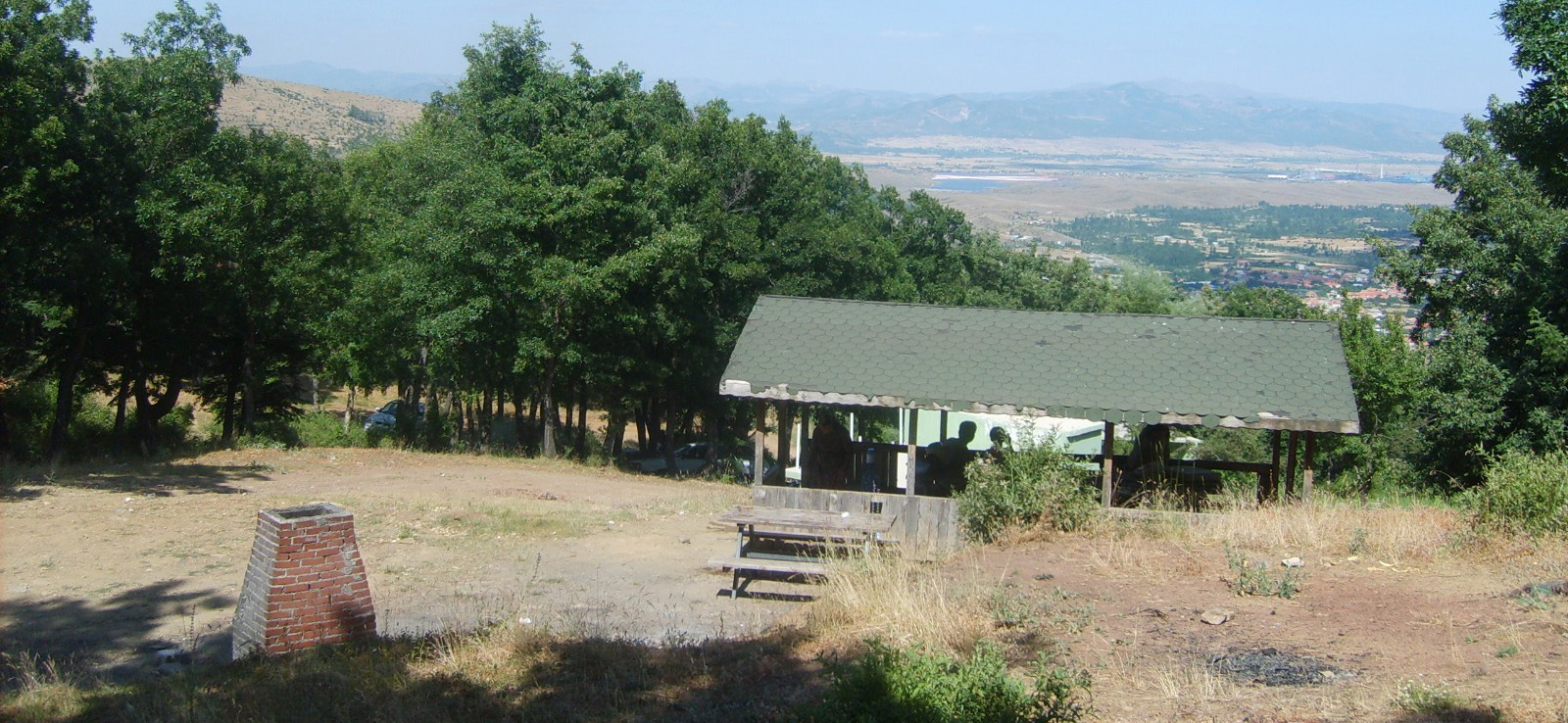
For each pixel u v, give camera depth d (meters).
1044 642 7.25
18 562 11.90
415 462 22.44
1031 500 11.50
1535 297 19.59
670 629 9.27
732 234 31.59
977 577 9.39
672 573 12.14
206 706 6.66
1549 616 7.07
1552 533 9.09
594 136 25.48
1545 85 15.09
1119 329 14.17
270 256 25.66
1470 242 24.62
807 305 15.03
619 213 25.36
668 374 31.34
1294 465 13.38
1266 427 11.98
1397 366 23.80
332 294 29.00
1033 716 5.44
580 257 24.80
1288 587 8.25
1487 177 25.58
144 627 9.88
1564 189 17.05
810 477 15.31
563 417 58.12
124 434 29.53
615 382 29.20
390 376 38.09
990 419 25.88
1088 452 26.42
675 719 6.28
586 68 26.09
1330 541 10.05
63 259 22.03
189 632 9.61
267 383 33.16
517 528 14.37
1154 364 13.20
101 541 12.93
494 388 32.50
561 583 11.58
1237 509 11.94
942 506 12.71
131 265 24.80
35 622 9.95
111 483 16.72
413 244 25.11
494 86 29.12
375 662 7.52
